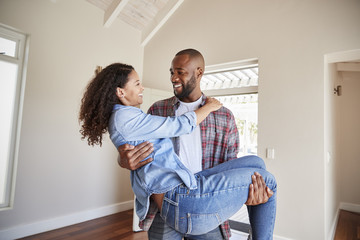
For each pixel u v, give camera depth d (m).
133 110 0.99
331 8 2.67
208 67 3.65
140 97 1.10
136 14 3.96
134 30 4.21
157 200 0.98
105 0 3.54
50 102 3.06
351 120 4.74
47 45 3.03
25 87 2.83
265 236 1.04
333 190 3.51
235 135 1.48
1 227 2.63
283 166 2.84
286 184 2.81
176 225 0.93
